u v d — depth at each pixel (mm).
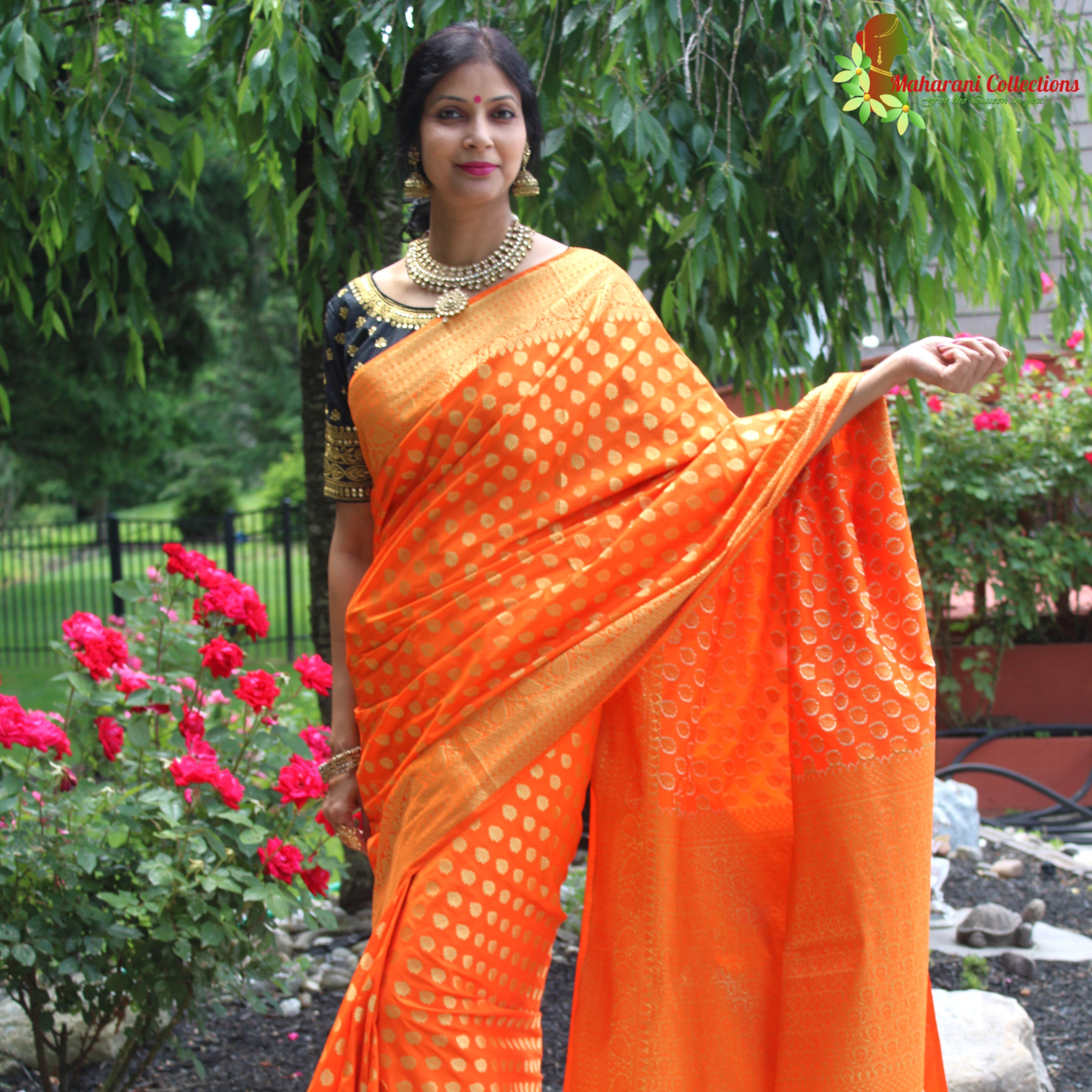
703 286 3129
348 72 3102
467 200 1836
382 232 3545
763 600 1947
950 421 5281
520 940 1727
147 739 2676
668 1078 1815
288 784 2490
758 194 2885
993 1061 2543
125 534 23844
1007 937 3525
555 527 1811
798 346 3578
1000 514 5398
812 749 1835
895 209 3035
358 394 1874
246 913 2594
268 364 21750
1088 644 5574
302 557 14977
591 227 3350
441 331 1841
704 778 1911
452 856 1703
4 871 2346
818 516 1902
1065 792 5230
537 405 1799
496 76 1831
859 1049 1780
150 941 2449
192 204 3680
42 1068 2463
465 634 1774
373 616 1856
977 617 5516
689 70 2898
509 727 1737
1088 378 5461
